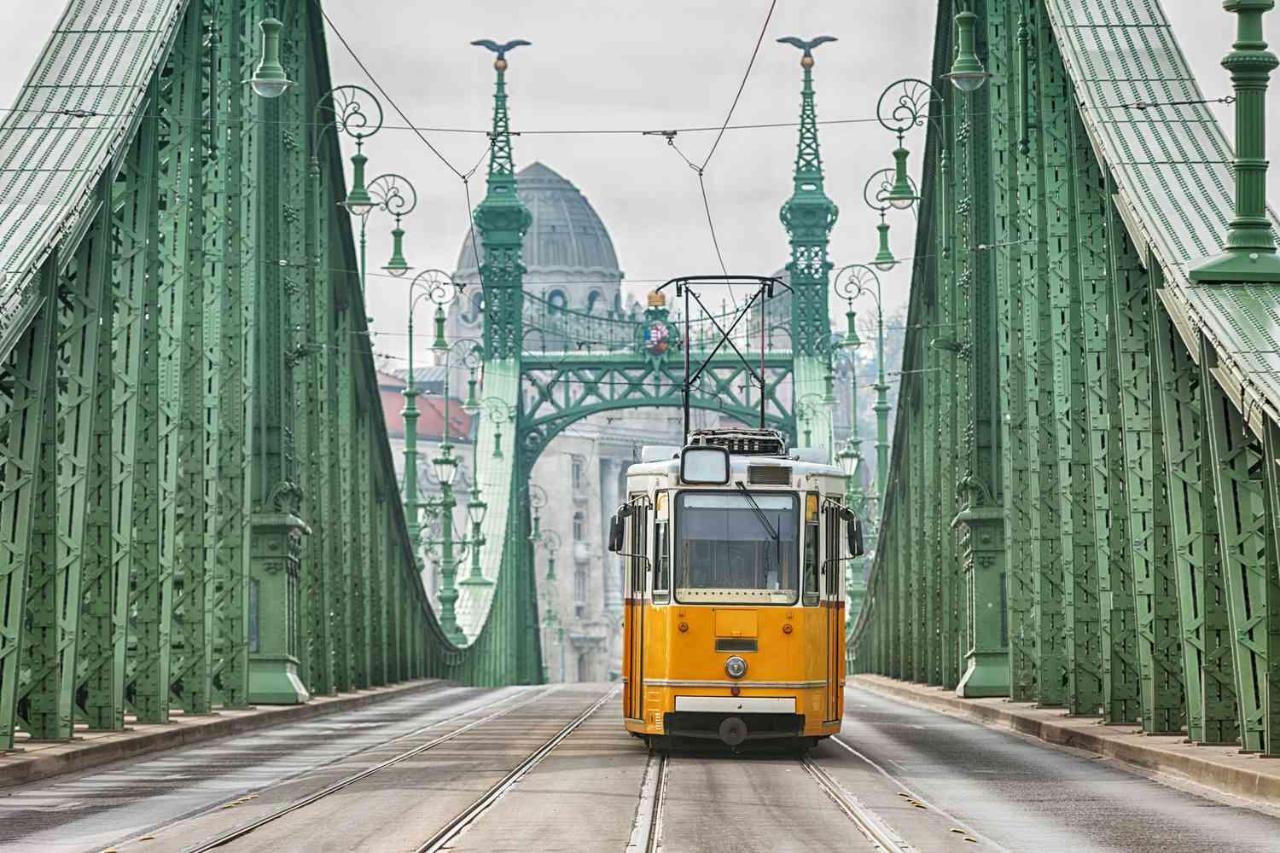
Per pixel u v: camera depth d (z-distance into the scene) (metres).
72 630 40.06
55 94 41.44
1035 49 54.38
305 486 65.75
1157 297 38.22
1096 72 41.53
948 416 69.25
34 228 37.22
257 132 59.84
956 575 69.19
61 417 41.50
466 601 129.38
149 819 29.17
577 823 27.84
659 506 40.31
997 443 62.53
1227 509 35.06
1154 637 41.69
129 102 41.16
